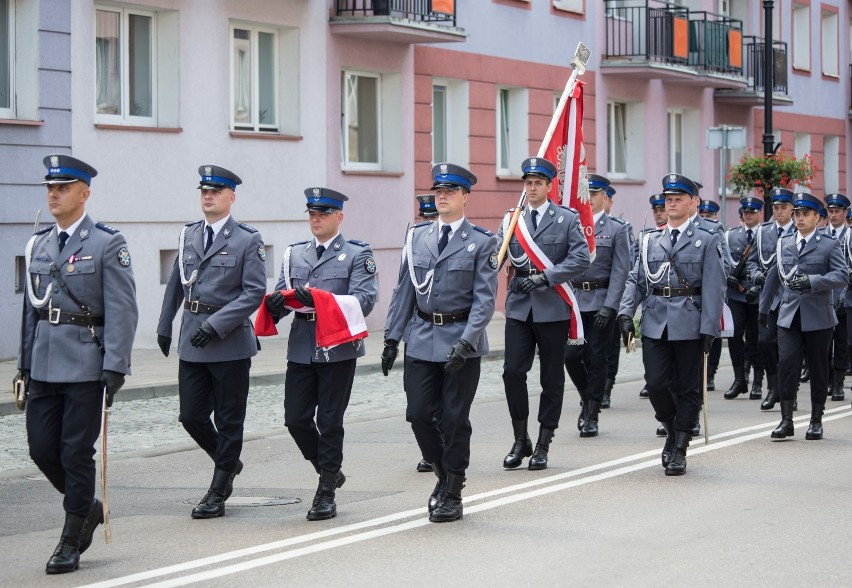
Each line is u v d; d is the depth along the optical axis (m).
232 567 7.16
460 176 8.41
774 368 13.80
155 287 18.84
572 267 10.20
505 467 10.27
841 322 14.80
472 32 24.62
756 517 8.41
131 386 14.47
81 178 7.30
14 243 16.95
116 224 18.23
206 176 8.55
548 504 8.84
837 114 40.72
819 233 11.75
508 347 10.36
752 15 35.03
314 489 9.57
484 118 25.08
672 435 10.16
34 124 17.06
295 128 21.12
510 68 25.69
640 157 30.03
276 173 20.69
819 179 39.78
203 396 8.59
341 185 21.95
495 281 8.34
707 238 10.15
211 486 8.58
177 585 6.80
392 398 14.91
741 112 34.66
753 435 11.95
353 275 8.59
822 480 9.68
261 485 9.76
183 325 8.59
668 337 10.02
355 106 22.66
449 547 7.61
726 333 12.54
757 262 14.94
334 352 8.35
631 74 28.84
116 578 6.95
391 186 22.94
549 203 10.52
